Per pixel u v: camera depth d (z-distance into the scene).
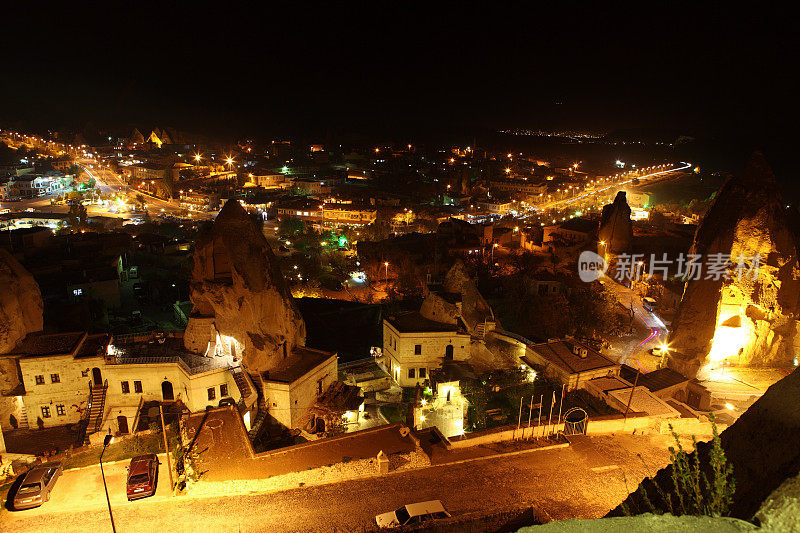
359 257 135.62
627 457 42.34
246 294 55.53
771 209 66.69
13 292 55.19
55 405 54.56
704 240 68.25
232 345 57.59
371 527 33.59
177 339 62.25
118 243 116.19
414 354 65.31
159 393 55.50
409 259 127.75
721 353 69.19
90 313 87.19
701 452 11.34
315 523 34.38
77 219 167.88
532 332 87.44
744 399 59.81
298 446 43.28
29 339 56.06
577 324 84.94
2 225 159.00
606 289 103.12
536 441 44.06
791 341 69.19
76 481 38.91
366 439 44.28
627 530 7.01
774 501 7.28
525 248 147.62
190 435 44.88
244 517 35.09
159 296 106.25
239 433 45.22
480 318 75.25
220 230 57.34
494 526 33.28
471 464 40.78
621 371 64.00
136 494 36.62
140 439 45.28
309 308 99.12
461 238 142.38
